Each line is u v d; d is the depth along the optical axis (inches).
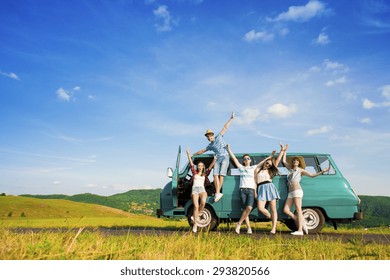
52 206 2544.3
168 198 441.7
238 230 388.2
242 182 395.5
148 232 325.7
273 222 383.6
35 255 125.8
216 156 424.8
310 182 411.2
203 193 380.2
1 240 141.3
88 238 186.9
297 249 198.2
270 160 399.5
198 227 420.5
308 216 407.5
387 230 419.2
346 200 403.9
